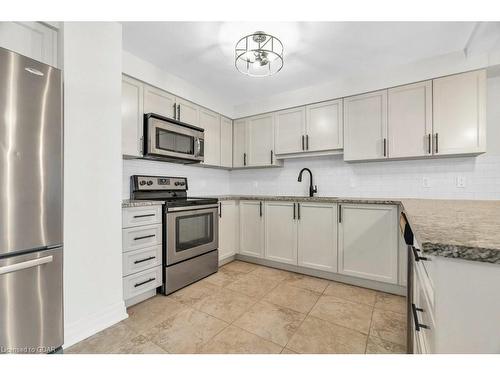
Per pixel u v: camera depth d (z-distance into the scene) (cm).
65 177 145
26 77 120
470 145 209
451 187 239
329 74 256
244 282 244
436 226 69
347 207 237
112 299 169
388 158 246
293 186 333
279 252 279
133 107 220
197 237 248
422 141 226
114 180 172
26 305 121
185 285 231
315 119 287
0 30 128
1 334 114
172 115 258
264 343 147
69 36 148
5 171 113
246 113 341
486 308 48
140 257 196
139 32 186
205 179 342
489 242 50
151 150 227
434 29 181
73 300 149
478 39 190
